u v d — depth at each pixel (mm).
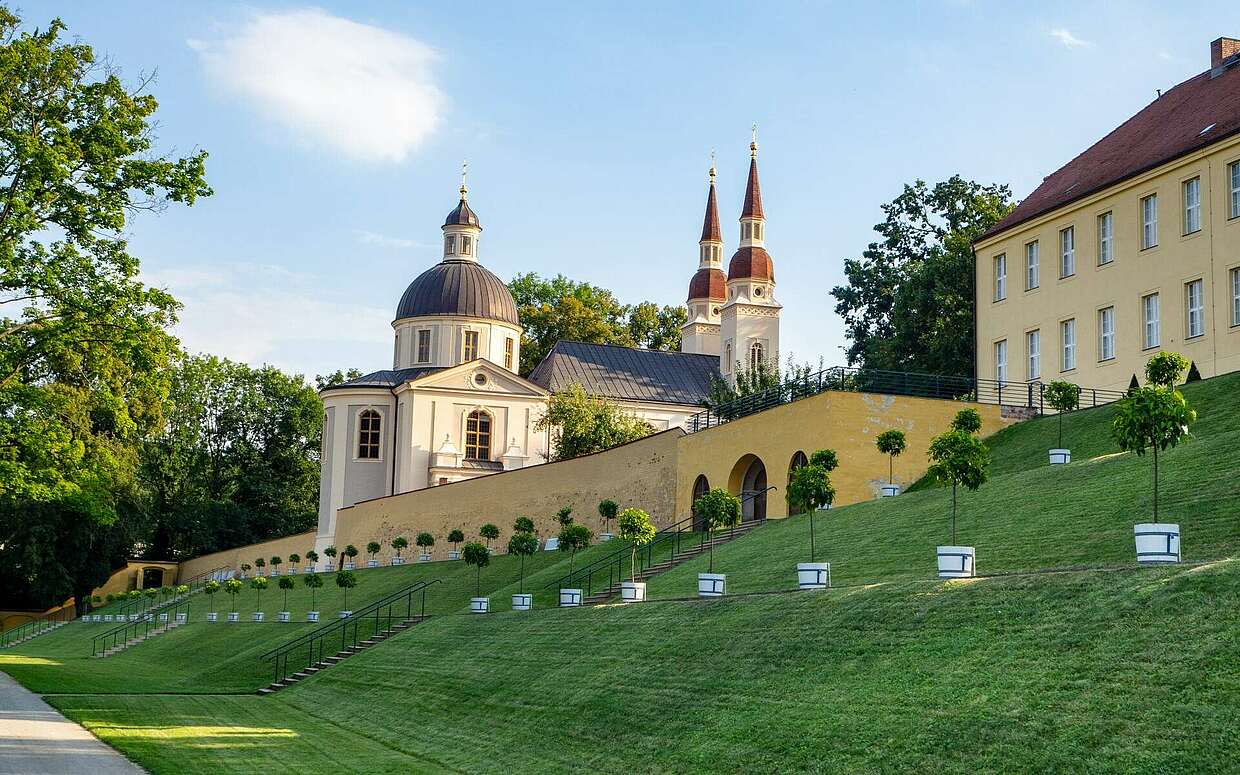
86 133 35281
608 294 113500
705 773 16688
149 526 89625
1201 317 42562
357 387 85500
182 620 66750
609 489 56188
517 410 86375
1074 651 15250
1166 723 12852
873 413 41531
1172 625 14711
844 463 40875
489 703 25047
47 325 35438
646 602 28000
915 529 29453
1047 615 16625
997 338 53250
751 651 20625
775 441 44188
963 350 62719
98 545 82938
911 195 72312
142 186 36094
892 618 19000
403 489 83375
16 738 23625
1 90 34469
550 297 111188
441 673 29797
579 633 27406
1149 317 45062
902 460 41500
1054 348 49688
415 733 24781
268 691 36781
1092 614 16000
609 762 18734
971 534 26953
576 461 58750
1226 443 26203
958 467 24188
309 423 109688
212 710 30828
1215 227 42031
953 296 63375
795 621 20984
